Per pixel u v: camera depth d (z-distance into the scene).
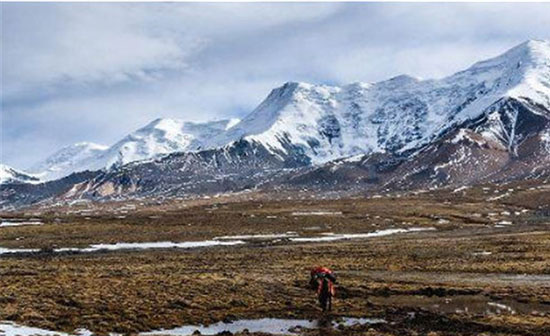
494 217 190.00
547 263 72.69
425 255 86.44
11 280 52.91
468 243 106.38
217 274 60.78
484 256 83.50
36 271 66.25
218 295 46.97
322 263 76.88
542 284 56.03
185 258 86.94
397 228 149.12
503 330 35.22
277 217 167.12
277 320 38.91
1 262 82.94
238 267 72.38
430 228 153.12
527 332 34.53
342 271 68.62
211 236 125.62
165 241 117.25
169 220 157.62
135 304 41.84
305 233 134.25
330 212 192.25
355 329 35.50
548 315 40.31
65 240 115.75
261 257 87.31
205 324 37.34
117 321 37.03
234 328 36.50
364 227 148.88
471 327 36.16
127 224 147.25
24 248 106.06
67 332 33.72
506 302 46.09
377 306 43.81
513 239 112.75
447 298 48.09
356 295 49.47
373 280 59.41
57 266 74.31
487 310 42.69
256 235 129.88
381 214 185.75
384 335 33.66
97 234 126.50
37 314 37.31
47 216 174.62
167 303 42.72
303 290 51.03
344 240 123.62
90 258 89.62
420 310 42.09
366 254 89.31
